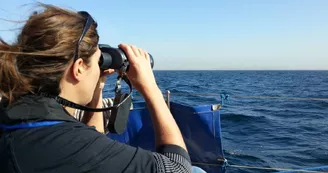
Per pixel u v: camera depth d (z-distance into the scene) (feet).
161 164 3.21
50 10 3.36
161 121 3.82
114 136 9.17
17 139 3.08
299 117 45.01
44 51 3.10
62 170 2.95
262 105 59.31
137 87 4.09
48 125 3.16
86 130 3.27
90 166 2.98
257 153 25.20
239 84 143.54
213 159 9.50
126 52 4.23
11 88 3.15
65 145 3.05
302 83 160.45
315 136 32.30
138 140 9.47
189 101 57.82
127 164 3.09
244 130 34.65
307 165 22.54
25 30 3.24
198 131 9.38
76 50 3.28
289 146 27.81
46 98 3.26
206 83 146.72
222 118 41.78
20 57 3.14
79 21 3.41
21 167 2.95
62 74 3.23
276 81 185.98
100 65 4.07
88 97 3.64
